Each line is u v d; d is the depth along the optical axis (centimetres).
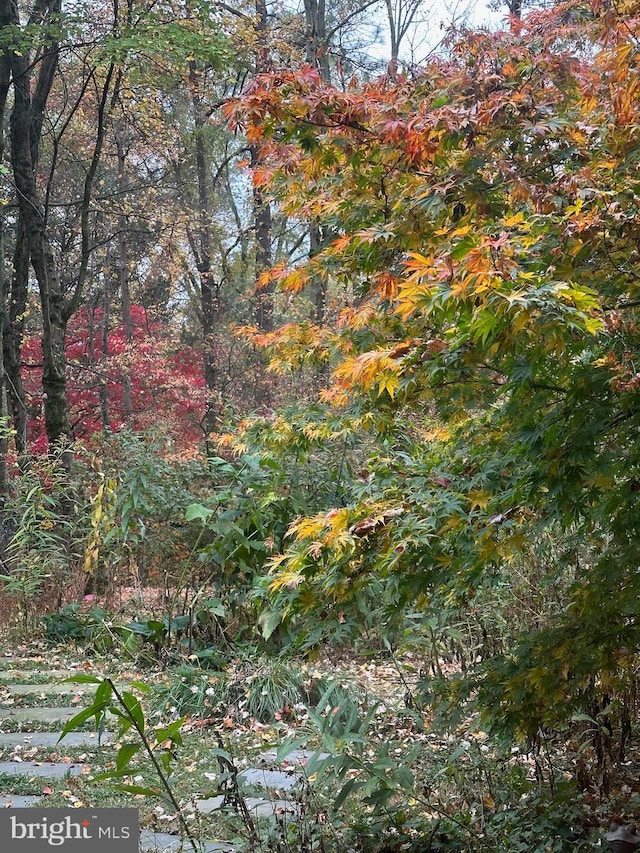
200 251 2133
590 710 415
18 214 1595
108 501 869
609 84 376
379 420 428
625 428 298
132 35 1248
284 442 555
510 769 421
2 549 978
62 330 1327
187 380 2050
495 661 367
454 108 383
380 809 367
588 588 332
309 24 1867
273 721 567
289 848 334
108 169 2147
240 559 759
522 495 316
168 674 672
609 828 334
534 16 418
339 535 324
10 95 1786
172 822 390
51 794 430
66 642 862
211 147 2009
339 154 436
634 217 306
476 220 381
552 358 290
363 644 674
